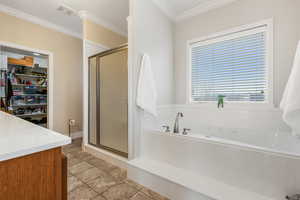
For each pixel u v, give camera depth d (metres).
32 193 0.57
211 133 2.28
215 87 2.46
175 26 2.82
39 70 3.38
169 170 1.58
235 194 1.18
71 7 2.50
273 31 1.93
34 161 0.57
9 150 0.50
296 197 1.01
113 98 2.31
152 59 2.21
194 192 1.24
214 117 2.33
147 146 1.91
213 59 2.48
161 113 2.43
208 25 2.47
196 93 2.66
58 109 3.19
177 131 2.05
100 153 2.33
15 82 3.01
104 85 2.44
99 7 2.50
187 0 2.32
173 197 1.38
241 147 1.25
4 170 0.50
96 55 2.55
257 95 2.09
